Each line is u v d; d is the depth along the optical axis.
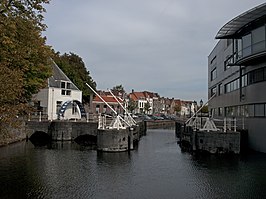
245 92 29.88
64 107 42.62
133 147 32.62
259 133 26.95
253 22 26.55
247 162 23.12
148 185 16.92
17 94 14.12
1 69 12.77
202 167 21.55
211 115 48.53
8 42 14.92
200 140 28.02
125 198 14.66
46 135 39.47
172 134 52.59
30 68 22.61
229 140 26.73
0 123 14.89
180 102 162.75
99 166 21.77
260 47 25.22
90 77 63.97
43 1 18.02
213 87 47.84
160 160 24.39
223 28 28.25
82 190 15.85
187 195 15.19
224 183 17.36
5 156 25.53
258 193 15.51
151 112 134.75
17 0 16.91
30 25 17.69
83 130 37.78
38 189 15.90
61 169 20.62
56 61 56.25
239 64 28.92
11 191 15.48
